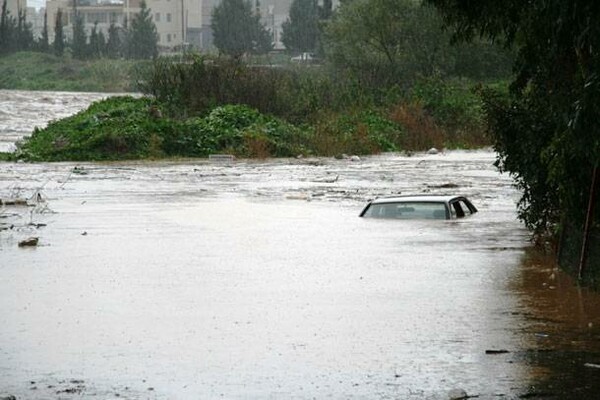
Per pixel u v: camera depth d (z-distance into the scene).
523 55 30.16
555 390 19.06
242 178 67.88
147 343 22.45
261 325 24.12
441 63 138.62
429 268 32.12
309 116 105.88
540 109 32.94
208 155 89.31
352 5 146.50
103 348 22.06
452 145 106.75
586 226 29.16
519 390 19.06
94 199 54.16
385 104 114.75
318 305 26.44
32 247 37.06
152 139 88.44
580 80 26.25
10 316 25.23
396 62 140.75
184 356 21.39
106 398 18.59
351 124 102.88
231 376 19.95
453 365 20.75
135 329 23.78
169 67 108.56
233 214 47.16
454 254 34.81
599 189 29.52
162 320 24.70
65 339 22.86
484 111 35.47
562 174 29.94
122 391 19.02
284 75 114.38
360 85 119.06
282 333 23.36
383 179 67.00
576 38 24.66
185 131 90.88
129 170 74.75
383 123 104.31
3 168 76.31
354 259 33.91
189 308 26.09
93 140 86.69
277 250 36.00
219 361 21.02
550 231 35.62
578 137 24.70
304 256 34.62
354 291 28.36
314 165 80.69
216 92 102.94
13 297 27.69
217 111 95.88
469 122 111.12
